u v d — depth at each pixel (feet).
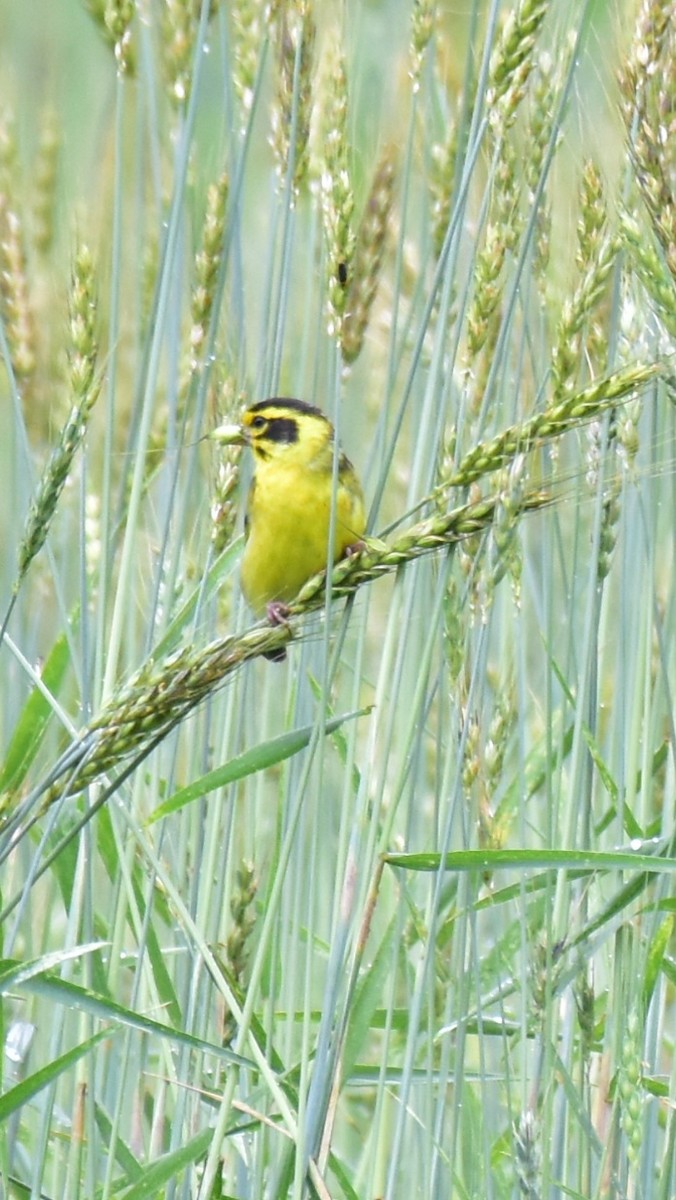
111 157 43.70
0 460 45.39
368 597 30.99
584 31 30.81
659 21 28.25
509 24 29.68
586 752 31.50
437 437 30.09
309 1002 28.32
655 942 29.96
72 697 38.40
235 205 33.99
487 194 30.40
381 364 46.09
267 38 33.78
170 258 30.71
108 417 31.78
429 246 36.99
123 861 30.37
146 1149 34.12
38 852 25.25
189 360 36.17
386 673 27.96
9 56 60.49
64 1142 33.27
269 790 43.14
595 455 31.32
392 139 39.40
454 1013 32.42
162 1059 31.83
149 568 36.24
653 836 34.58
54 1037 30.99
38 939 40.65
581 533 38.55
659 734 35.55
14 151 39.78
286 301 33.47
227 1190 33.65
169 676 24.34
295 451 35.04
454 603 30.07
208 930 32.53
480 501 27.30
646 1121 32.53
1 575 42.96
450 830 28.25
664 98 28.19
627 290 31.94
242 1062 26.50
